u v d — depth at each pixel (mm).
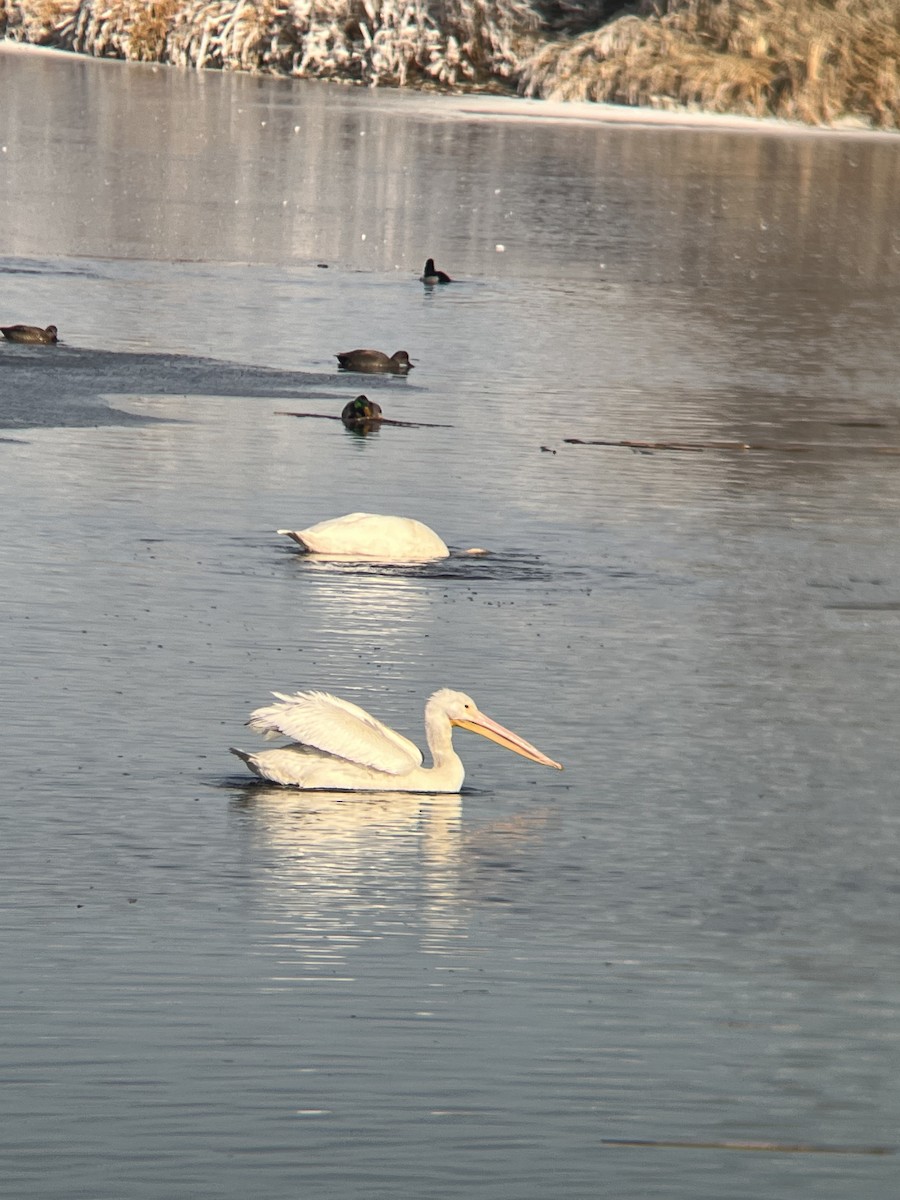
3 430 24438
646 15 101062
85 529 19344
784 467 25000
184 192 59250
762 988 9812
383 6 107250
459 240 51531
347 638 16109
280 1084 8469
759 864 11664
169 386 28562
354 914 10484
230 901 10578
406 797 12547
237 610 16766
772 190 70250
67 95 92812
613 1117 8328
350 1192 7594
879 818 12625
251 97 96125
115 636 15742
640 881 11266
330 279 42594
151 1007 9195
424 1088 8508
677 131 89000
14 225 48781
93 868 10977
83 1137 7945
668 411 28828
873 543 20953
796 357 35406
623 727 14297
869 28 96375
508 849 11648
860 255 54250
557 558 19453
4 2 124500
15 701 13969
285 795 12406
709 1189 7762
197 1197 7512
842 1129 8320
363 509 21094
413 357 32812
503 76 103438
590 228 56469
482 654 15898
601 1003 9508
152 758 12953
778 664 16219
